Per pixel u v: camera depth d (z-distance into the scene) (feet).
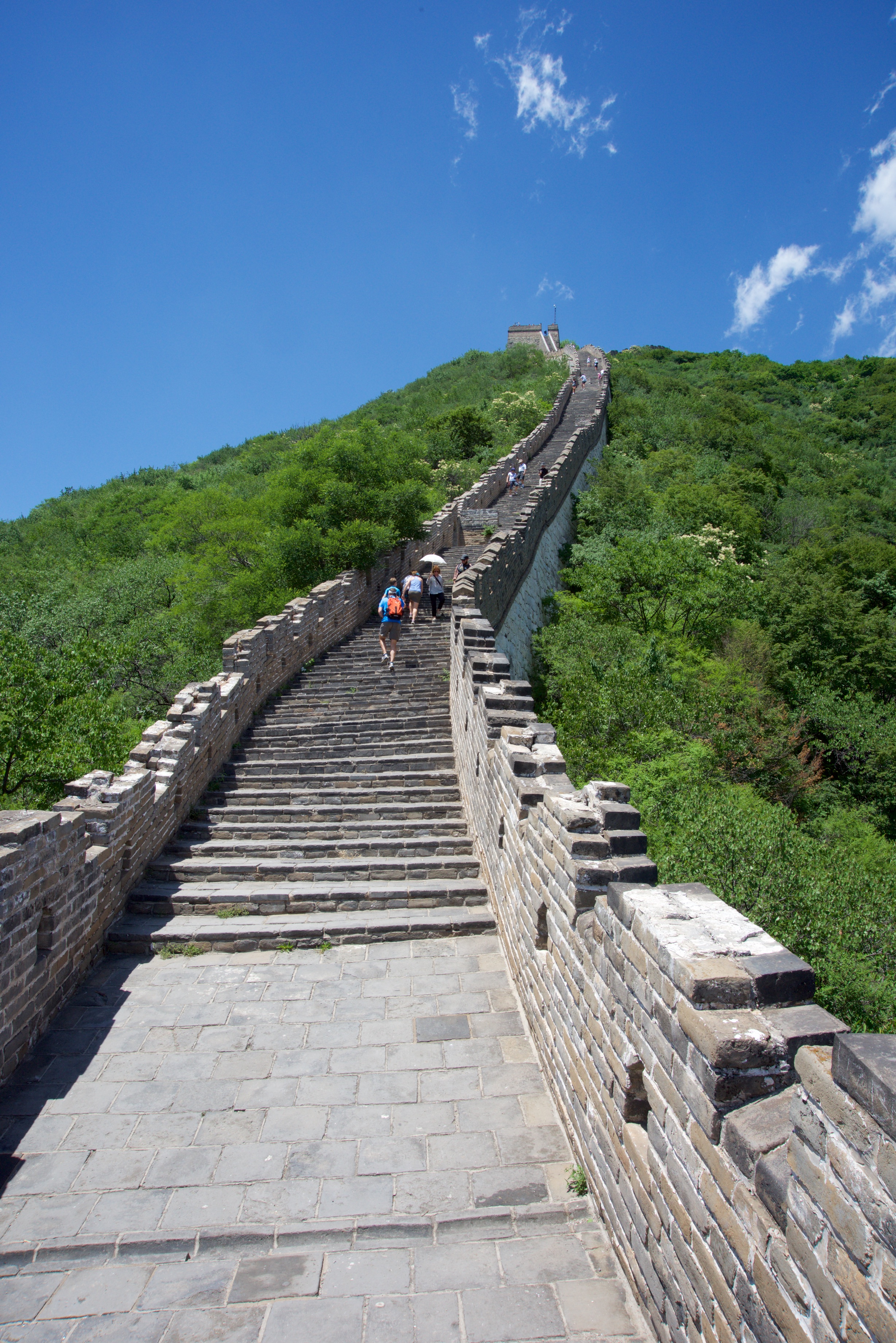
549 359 234.17
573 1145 15.64
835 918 26.20
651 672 50.93
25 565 110.63
